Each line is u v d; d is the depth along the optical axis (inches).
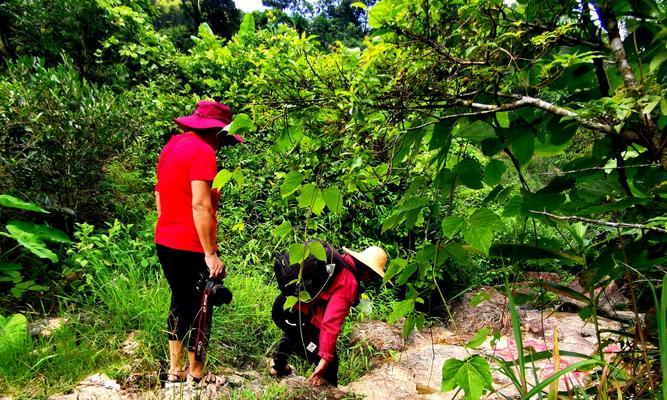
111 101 162.2
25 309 121.1
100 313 118.5
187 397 91.0
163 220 94.6
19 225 123.1
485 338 48.4
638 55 40.7
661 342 33.3
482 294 51.7
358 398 114.0
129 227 148.6
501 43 45.5
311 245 48.6
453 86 46.9
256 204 183.3
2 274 123.8
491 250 45.6
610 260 44.0
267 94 45.8
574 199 43.3
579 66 46.6
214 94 204.2
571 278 52.0
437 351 154.8
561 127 43.8
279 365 113.0
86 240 132.4
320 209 47.7
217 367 112.3
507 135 45.4
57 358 97.8
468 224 40.7
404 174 55.5
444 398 124.2
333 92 44.3
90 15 238.2
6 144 134.3
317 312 104.3
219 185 46.6
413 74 43.6
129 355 107.1
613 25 43.4
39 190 142.0
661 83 39.9
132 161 187.8
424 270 47.2
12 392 87.5
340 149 47.3
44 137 137.5
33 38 244.1
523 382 43.5
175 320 96.0
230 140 96.8
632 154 48.9
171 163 92.1
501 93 45.6
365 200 179.6
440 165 47.8
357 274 106.7
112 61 250.8
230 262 160.4
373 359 147.8
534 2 46.4
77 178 150.2
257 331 136.8
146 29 237.8
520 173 46.7
